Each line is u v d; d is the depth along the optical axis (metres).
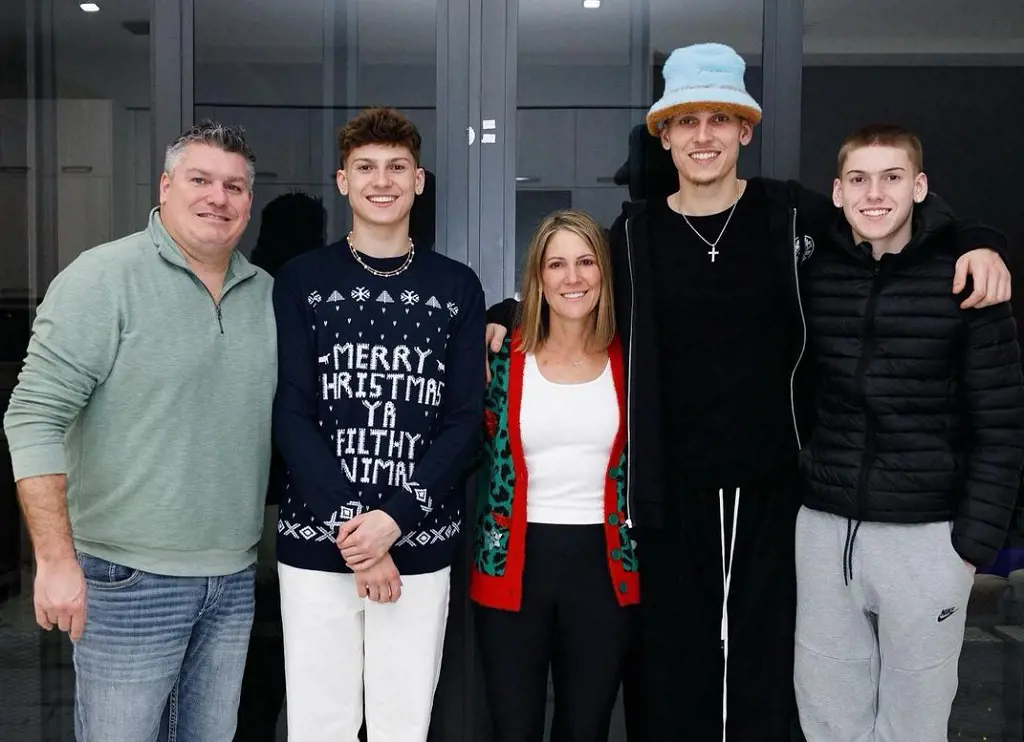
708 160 2.12
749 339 2.11
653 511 2.04
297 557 1.97
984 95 2.53
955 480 1.90
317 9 2.56
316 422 1.99
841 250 2.01
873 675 2.06
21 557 2.61
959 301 1.86
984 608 2.57
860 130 1.95
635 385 2.08
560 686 2.09
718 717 2.19
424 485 1.91
